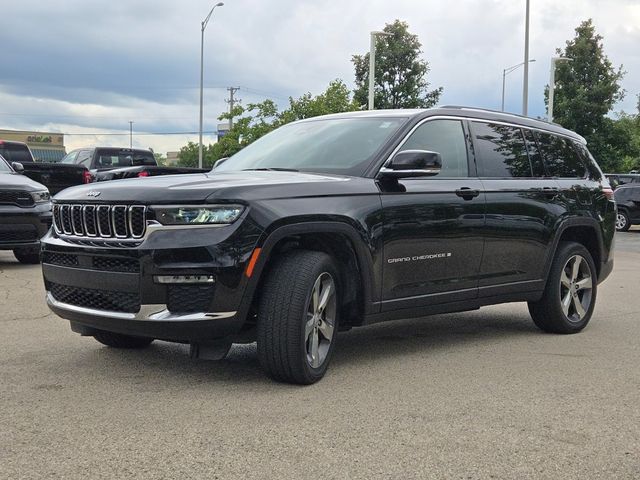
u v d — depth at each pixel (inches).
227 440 144.4
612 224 286.4
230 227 170.7
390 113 229.6
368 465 133.3
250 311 184.4
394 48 1587.1
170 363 205.5
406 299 208.4
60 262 189.8
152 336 174.6
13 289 338.6
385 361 214.4
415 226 207.3
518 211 240.4
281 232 176.2
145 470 129.5
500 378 196.5
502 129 251.3
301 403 169.3
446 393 180.7
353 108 1318.9
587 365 213.6
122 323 175.6
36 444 141.2
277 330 176.6
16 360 206.8
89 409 162.7
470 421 159.2
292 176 194.4
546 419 161.9
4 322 261.6
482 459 137.5
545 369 207.8
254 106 1320.1
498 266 235.9
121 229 176.7
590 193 274.5
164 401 169.2
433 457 137.9
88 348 222.5
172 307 171.3
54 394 173.9
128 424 152.9
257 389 180.1
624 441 149.0
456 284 222.7
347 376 195.0
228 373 195.3
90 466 131.0
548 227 251.8
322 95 1316.4
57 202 193.0
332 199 188.7
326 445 142.8
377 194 199.8
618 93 1573.6
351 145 215.9
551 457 139.4
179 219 170.4
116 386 181.3
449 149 228.4
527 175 252.8
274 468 131.1
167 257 169.2
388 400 173.5
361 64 1624.0
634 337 259.0
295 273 177.8
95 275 178.7
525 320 293.0
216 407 165.2
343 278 200.1
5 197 401.7
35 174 597.9
